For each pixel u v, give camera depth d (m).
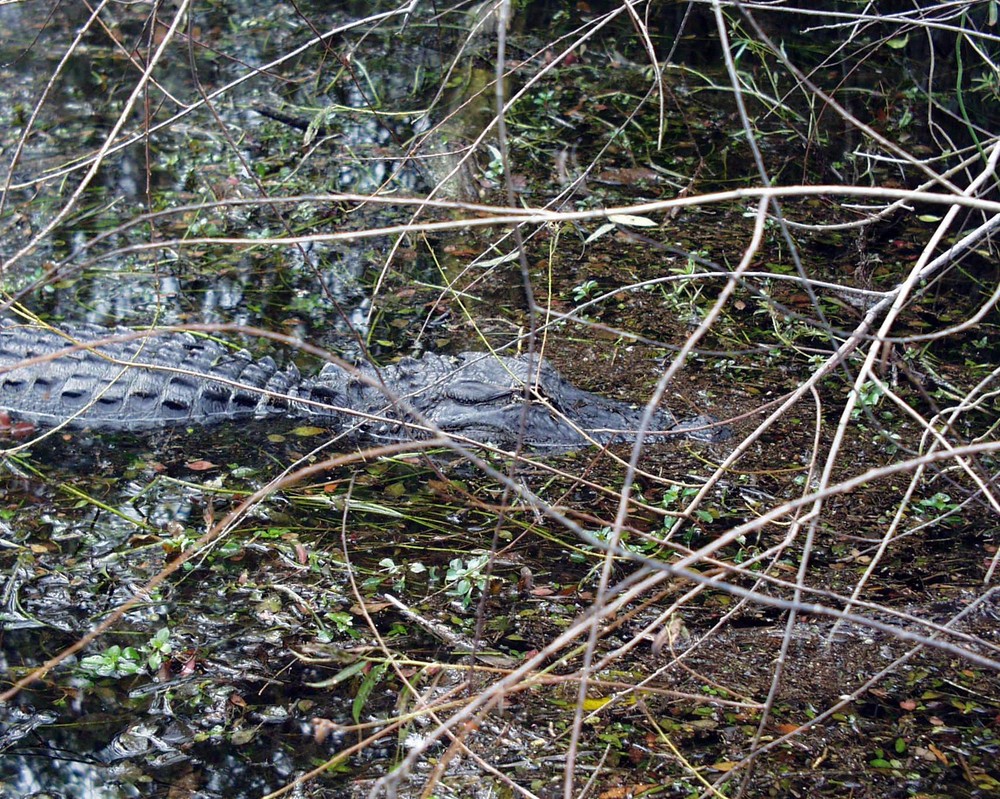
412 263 6.39
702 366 5.41
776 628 3.70
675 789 3.01
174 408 5.15
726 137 7.96
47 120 7.91
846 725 3.26
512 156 7.59
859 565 4.02
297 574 4.02
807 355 5.47
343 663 3.55
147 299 5.95
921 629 3.66
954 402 5.04
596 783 3.03
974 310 5.99
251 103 8.20
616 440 4.82
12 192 6.98
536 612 3.78
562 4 9.73
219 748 3.21
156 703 3.39
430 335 5.70
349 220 6.79
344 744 3.22
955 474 4.54
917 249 6.57
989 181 6.70
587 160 7.58
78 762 3.17
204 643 3.66
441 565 4.07
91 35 9.17
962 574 3.97
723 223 6.88
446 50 8.91
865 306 5.19
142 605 3.83
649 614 3.76
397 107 8.12
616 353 5.51
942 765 3.11
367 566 4.07
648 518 4.31
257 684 3.47
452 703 3.01
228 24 9.45
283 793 3.04
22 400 5.18
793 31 8.95
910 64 8.29
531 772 3.08
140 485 4.59
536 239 6.62
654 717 3.28
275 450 4.93
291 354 5.59
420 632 3.69
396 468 4.77
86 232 6.64
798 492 4.44
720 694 3.37
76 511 4.39
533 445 4.90
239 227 6.74
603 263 6.39
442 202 2.73
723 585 2.14
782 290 6.05
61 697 3.41
